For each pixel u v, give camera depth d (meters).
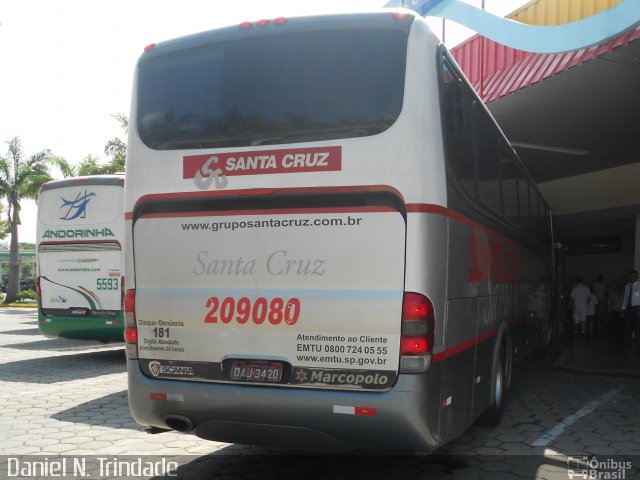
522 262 8.34
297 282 4.27
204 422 4.51
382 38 4.34
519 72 9.84
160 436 6.10
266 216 4.37
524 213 8.62
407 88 4.20
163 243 4.67
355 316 4.11
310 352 4.22
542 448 5.72
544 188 18.28
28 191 33.50
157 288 4.68
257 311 4.36
